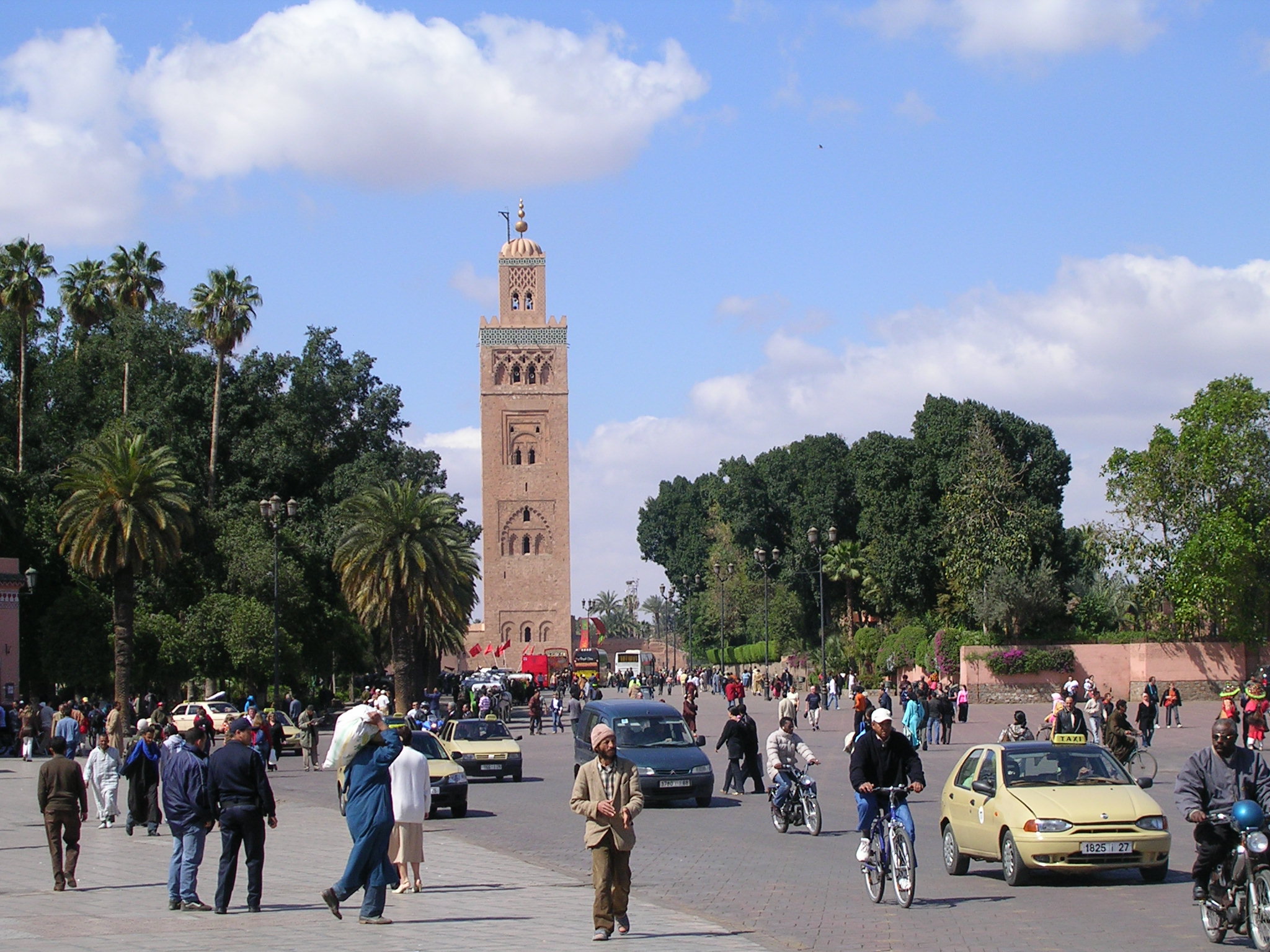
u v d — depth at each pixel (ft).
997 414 279.90
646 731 106.01
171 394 268.62
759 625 371.76
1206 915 44.24
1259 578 218.59
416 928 48.60
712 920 50.88
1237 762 45.68
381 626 239.50
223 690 253.24
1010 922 49.16
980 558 246.88
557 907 54.34
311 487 284.82
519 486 430.61
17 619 194.90
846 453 378.73
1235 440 215.72
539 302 440.86
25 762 157.28
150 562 187.52
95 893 60.23
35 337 291.58
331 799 115.34
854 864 67.92
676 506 511.81
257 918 51.44
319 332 290.35
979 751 63.77
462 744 128.67
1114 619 236.84
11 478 223.30
